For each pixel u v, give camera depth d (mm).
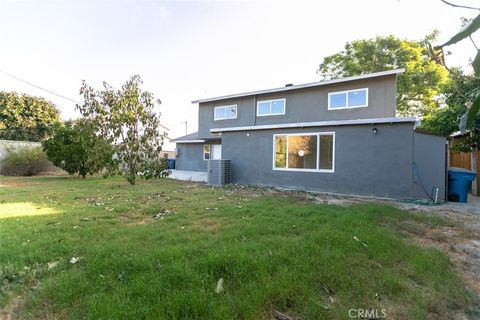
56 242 3463
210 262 2770
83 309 2115
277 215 5020
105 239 3646
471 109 966
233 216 4957
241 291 2377
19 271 2662
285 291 2357
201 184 11125
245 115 16219
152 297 2225
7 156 15148
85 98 10133
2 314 2104
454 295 2580
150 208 5613
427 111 19750
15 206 5820
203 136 18344
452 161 11344
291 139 9938
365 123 8320
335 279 2617
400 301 2406
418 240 4094
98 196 7406
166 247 3275
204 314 2061
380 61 20672
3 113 20875
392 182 7941
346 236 3752
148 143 10766
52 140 13477
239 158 11312
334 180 8961
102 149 10023
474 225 5023
